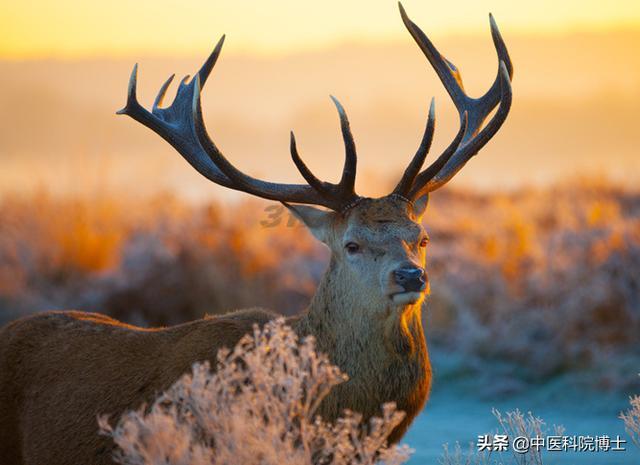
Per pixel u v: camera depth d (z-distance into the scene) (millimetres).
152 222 67875
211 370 26531
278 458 22391
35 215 67188
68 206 68375
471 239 63031
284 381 23359
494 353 49438
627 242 52406
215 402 23188
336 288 27141
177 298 54625
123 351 28125
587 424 41500
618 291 49250
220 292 54625
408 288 25781
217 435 22797
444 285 54156
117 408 27078
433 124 27734
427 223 69562
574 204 72688
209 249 56875
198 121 28562
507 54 31531
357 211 27484
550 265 53500
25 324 29781
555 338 48562
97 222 67938
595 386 45188
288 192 28578
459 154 30047
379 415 26219
